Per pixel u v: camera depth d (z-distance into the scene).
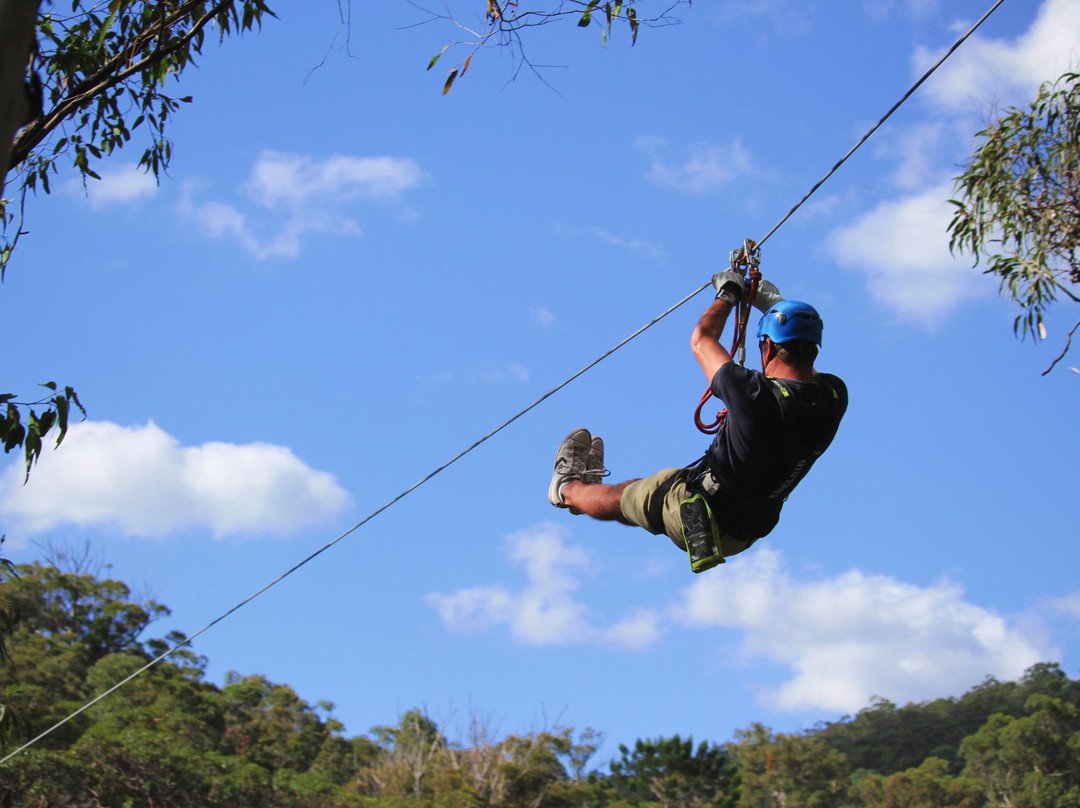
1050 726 40.69
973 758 42.19
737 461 4.30
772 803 44.12
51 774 22.28
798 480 4.36
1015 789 39.75
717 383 4.32
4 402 5.38
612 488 4.97
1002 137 10.20
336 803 25.80
